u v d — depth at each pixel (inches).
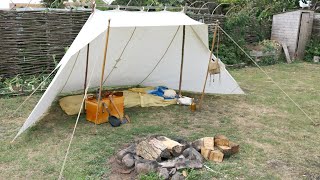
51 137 186.2
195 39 245.3
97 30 193.5
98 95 208.7
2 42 283.4
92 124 208.2
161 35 243.1
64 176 144.2
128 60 253.3
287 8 543.2
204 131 200.7
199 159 155.5
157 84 290.5
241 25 424.8
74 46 201.3
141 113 230.8
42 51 305.1
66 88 247.9
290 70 401.4
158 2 391.9
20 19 287.3
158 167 143.7
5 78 291.6
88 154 165.2
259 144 183.9
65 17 309.1
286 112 241.9
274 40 482.0
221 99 270.2
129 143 179.5
